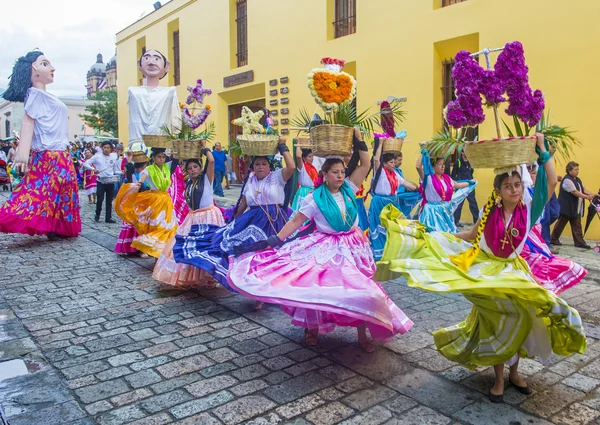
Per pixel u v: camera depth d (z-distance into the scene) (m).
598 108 8.87
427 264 3.51
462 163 10.39
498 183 3.46
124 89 25.00
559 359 4.26
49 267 7.75
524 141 3.23
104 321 5.29
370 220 7.70
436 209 7.33
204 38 18.94
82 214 13.69
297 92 14.87
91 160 12.20
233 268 4.38
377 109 12.52
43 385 3.83
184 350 4.51
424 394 3.65
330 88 4.20
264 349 4.52
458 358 3.69
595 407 3.46
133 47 23.89
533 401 3.54
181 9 20.17
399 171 8.59
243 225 5.53
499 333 3.39
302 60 14.55
